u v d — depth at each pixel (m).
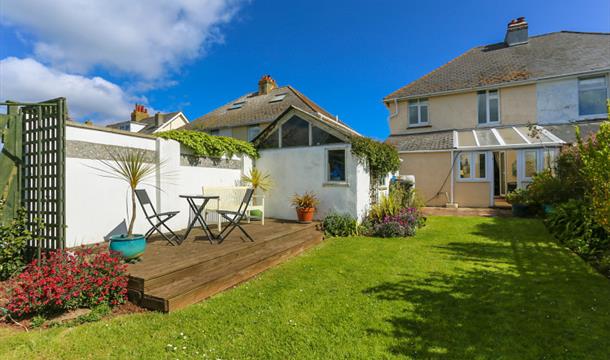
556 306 3.53
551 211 8.66
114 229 5.90
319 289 4.21
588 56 14.10
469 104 15.77
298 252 6.30
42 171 4.65
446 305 3.62
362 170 8.88
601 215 4.73
